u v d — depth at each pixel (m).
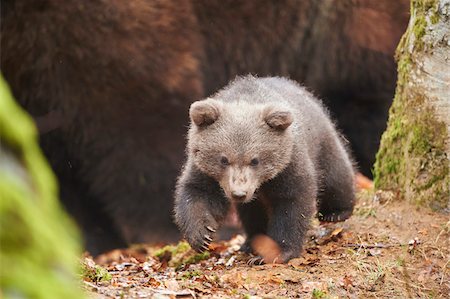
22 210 2.33
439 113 10.90
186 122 18.84
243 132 9.88
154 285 8.43
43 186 2.47
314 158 10.96
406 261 9.89
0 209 2.29
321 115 11.64
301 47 20.16
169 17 18.00
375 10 19.80
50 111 17.62
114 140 18.50
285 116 9.95
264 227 10.96
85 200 18.89
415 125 11.23
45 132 17.81
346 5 19.80
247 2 19.25
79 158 18.52
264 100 10.88
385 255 10.11
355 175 13.13
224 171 9.83
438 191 10.92
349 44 20.17
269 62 20.17
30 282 2.31
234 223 16.34
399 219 11.13
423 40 11.05
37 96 17.31
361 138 21.25
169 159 18.95
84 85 17.56
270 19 19.62
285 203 10.16
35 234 2.35
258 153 9.80
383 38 20.05
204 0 18.78
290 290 8.64
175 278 9.20
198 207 9.93
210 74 19.86
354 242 10.73
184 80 18.50
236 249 11.83
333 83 20.89
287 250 9.98
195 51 18.69
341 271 9.45
